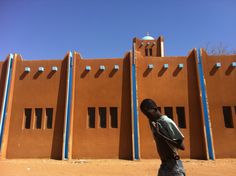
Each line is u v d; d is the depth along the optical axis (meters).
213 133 16.84
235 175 10.80
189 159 16.34
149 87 17.83
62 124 17.47
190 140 16.84
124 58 18.45
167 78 17.98
